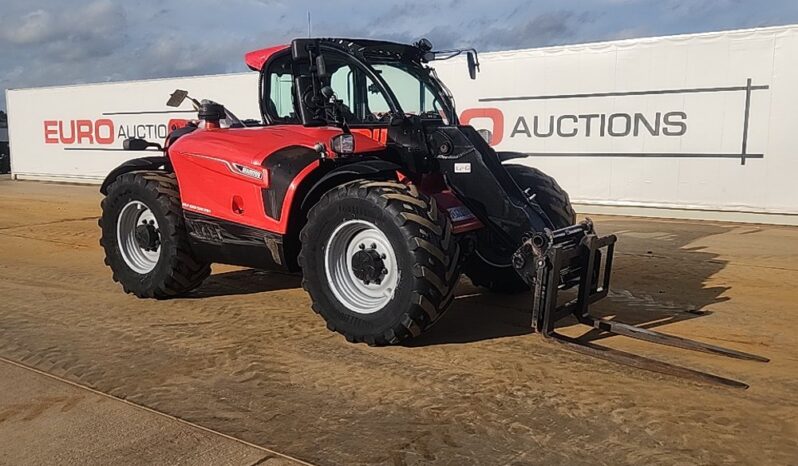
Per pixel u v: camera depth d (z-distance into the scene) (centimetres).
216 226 490
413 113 502
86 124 1792
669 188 1020
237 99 1462
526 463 280
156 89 1619
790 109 920
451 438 302
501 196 447
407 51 523
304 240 432
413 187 411
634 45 1016
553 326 414
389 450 292
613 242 448
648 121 1021
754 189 957
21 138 1961
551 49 1085
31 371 388
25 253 762
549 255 399
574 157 1089
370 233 422
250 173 461
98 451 294
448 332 452
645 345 423
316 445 297
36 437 308
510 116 1138
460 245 446
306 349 420
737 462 279
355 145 443
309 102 467
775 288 571
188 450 294
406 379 370
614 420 317
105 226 559
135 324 477
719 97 963
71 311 512
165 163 585
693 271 639
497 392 351
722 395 344
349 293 429
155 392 357
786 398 340
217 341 438
